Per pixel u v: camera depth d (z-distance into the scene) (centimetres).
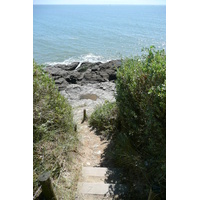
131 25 4288
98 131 557
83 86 1123
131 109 386
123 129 451
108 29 3822
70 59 2109
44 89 420
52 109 423
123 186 332
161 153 297
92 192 322
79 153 431
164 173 284
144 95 323
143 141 365
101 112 595
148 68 327
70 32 3609
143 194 308
